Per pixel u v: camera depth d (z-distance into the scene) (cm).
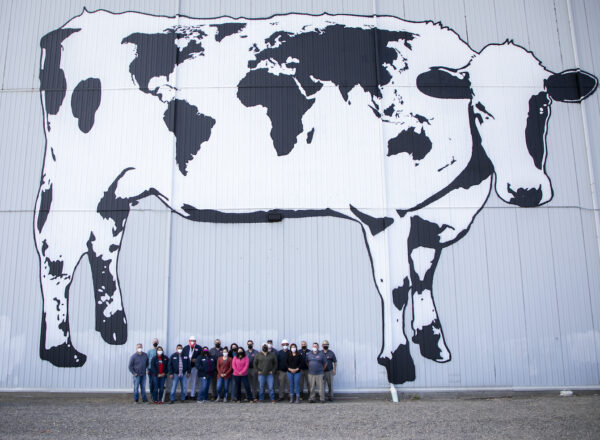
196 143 1734
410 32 1806
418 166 1720
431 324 1623
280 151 1730
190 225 1686
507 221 1689
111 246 1666
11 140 1725
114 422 1177
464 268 1658
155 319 1622
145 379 1516
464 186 1709
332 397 1547
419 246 1672
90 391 1572
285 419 1203
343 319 1628
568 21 1822
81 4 1812
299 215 1691
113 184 1703
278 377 1600
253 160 1725
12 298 1630
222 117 1750
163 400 1519
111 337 1611
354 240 1675
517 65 1788
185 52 1789
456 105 1759
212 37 1800
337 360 1608
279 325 1627
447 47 1797
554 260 1664
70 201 1692
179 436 1037
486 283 1648
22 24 1803
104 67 1775
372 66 1781
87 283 1642
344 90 1766
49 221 1678
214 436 1034
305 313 1633
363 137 1736
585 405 1366
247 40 1798
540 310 1631
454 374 1592
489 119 1753
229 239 1678
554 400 1475
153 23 1803
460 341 1612
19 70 1772
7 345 1603
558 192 1711
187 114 1752
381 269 1653
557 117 1761
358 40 1800
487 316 1628
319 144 1733
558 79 1783
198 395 1510
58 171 1708
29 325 1616
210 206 1697
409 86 1769
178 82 1772
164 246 1667
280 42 1797
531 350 1608
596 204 1698
